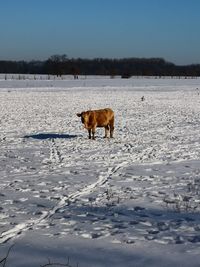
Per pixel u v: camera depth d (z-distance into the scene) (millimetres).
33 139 22859
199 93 68938
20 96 57812
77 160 17000
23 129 27062
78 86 88562
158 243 7898
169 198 11391
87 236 8328
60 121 31453
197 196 11578
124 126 28766
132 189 12422
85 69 199875
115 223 9219
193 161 16938
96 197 11508
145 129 27188
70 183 13148
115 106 45156
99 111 22500
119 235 8367
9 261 7012
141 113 38094
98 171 14969
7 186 12789
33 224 9148
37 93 64125
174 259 7059
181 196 11578
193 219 9500
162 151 19156
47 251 7477
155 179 13812
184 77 175500
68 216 9766
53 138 23188
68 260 6988
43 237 8250
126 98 56781
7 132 25641
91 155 18062
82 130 26609
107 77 164875
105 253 7363
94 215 9844
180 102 51344
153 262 6934
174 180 13633
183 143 21531
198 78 164125
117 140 22344
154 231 8656
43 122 30812
